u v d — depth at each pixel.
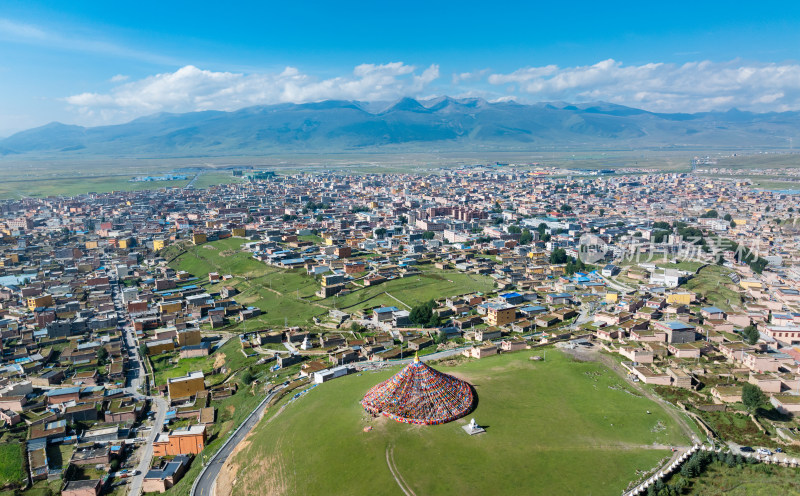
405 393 185.00
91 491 184.12
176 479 191.62
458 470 154.12
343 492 150.88
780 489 143.75
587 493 145.25
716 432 178.62
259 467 174.38
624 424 180.50
